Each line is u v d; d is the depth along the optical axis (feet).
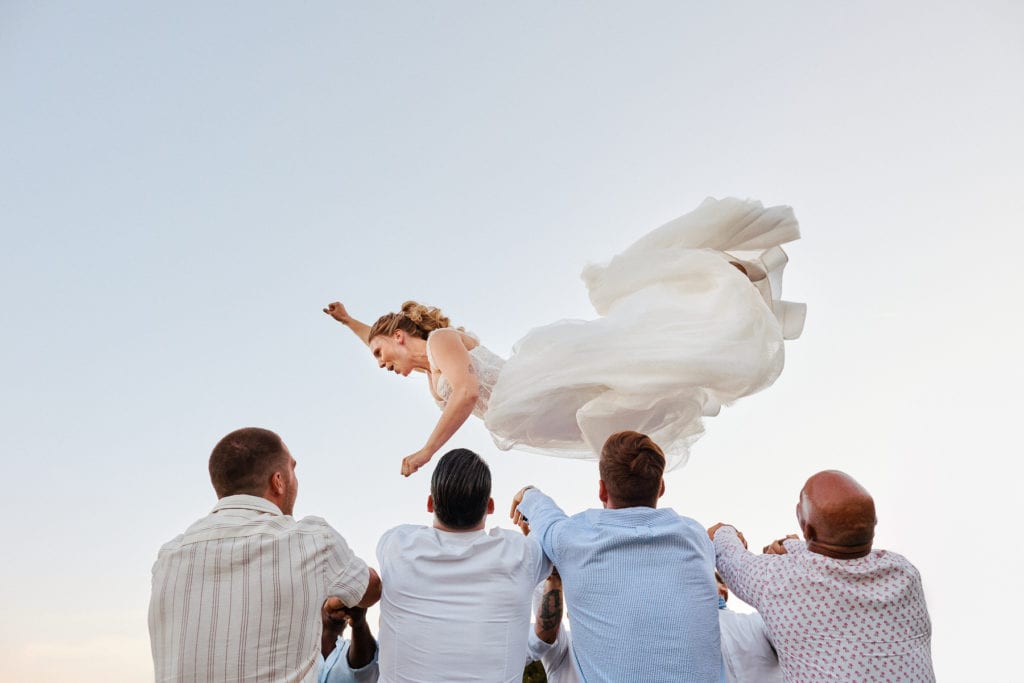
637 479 6.56
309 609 5.92
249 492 6.35
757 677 6.82
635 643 5.97
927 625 5.97
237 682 5.57
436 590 6.22
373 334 12.32
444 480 6.42
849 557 6.01
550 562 6.78
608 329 9.93
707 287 10.18
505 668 6.17
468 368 11.25
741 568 6.51
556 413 10.36
